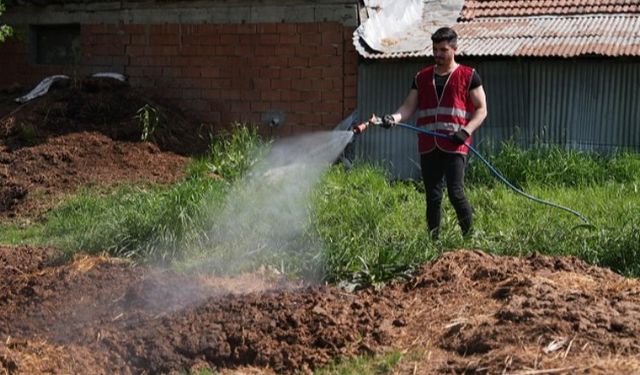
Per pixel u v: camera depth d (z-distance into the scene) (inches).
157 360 251.9
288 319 259.1
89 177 474.6
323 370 237.5
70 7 589.9
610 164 466.9
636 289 260.7
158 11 565.3
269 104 543.5
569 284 267.0
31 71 607.2
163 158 501.4
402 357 233.3
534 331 227.9
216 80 554.3
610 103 486.0
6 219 439.8
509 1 551.8
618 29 503.8
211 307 268.5
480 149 500.7
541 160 470.0
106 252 340.5
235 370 245.9
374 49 509.0
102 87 538.6
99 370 249.9
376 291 288.5
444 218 373.7
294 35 536.4
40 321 275.1
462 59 498.3
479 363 217.5
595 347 218.1
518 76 497.4
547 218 377.7
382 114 515.8
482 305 258.1
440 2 559.5
